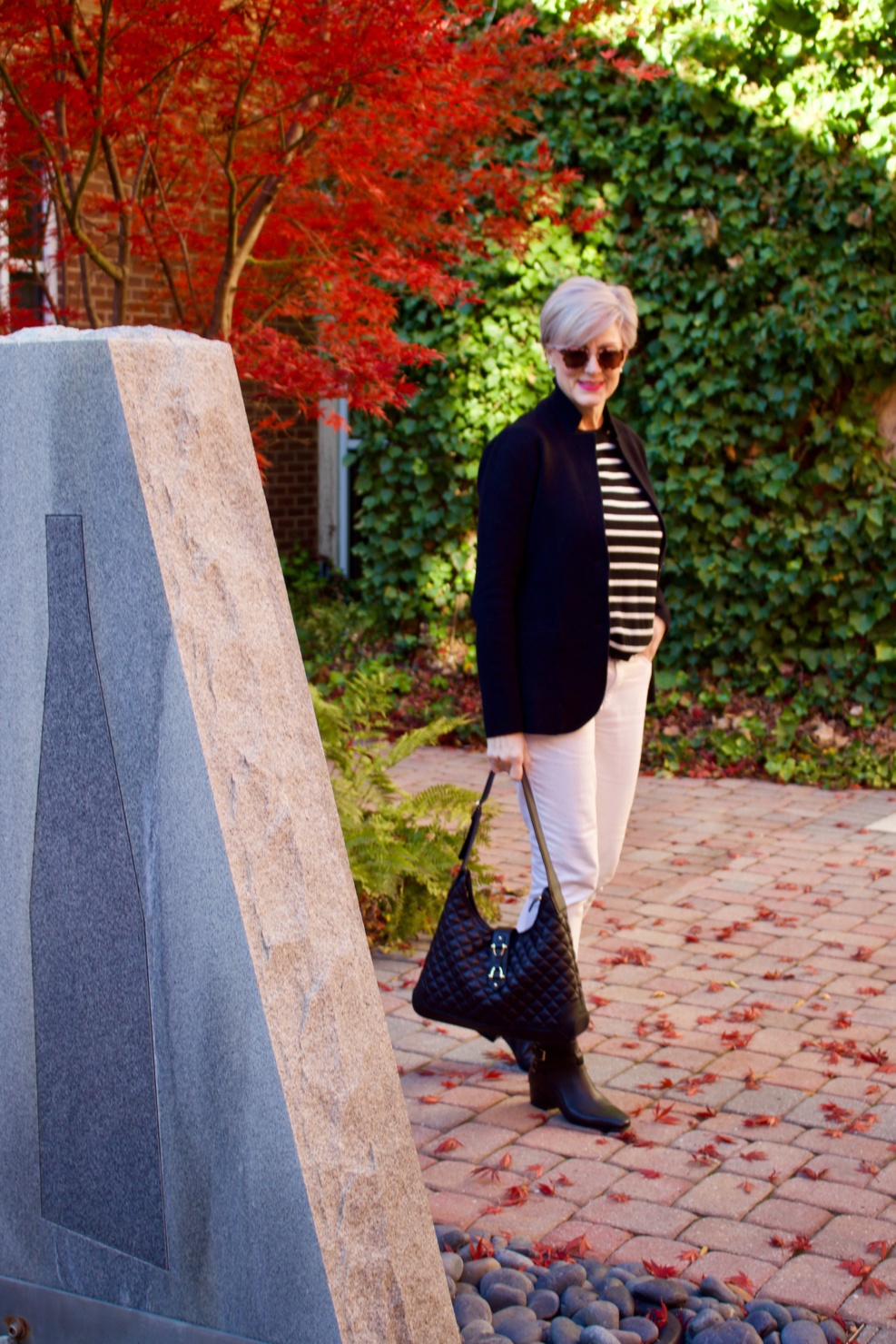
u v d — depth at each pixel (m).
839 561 8.03
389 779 5.28
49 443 2.15
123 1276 2.25
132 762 2.14
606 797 3.59
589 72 8.02
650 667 3.67
